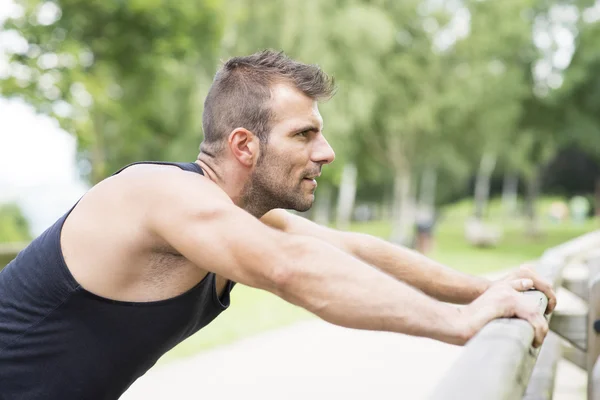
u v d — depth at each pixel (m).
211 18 17.09
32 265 2.04
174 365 7.16
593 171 60.31
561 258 3.80
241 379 6.57
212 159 2.15
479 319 1.68
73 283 1.98
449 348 7.93
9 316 2.03
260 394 6.03
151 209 1.91
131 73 17.09
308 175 2.13
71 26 15.56
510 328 1.54
